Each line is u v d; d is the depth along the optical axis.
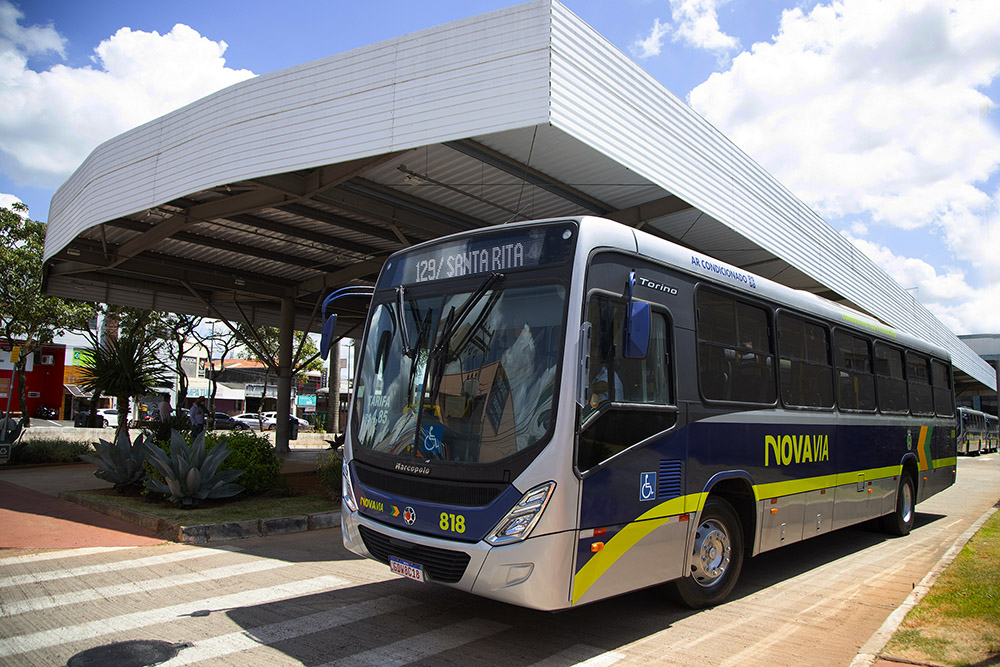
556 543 4.36
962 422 35.31
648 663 4.68
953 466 12.73
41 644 4.75
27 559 7.25
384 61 9.48
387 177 11.51
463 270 5.46
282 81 10.26
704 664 4.70
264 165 10.22
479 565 4.46
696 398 5.79
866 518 8.87
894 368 10.33
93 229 14.30
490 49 8.77
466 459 4.75
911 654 4.62
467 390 4.96
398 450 5.18
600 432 4.75
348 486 5.59
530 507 4.39
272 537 8.84
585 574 4.55
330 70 9.87
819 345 8.12
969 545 8.48
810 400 7.71
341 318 24.16
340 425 44.94
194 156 11.09
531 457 4.48
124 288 19.64
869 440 9.02
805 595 6.68
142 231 14.38
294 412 58.62
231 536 8.64
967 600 5.81
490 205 13.01
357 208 12.23
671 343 5.62
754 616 5.90
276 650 4.72
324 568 7.16
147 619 5.34
